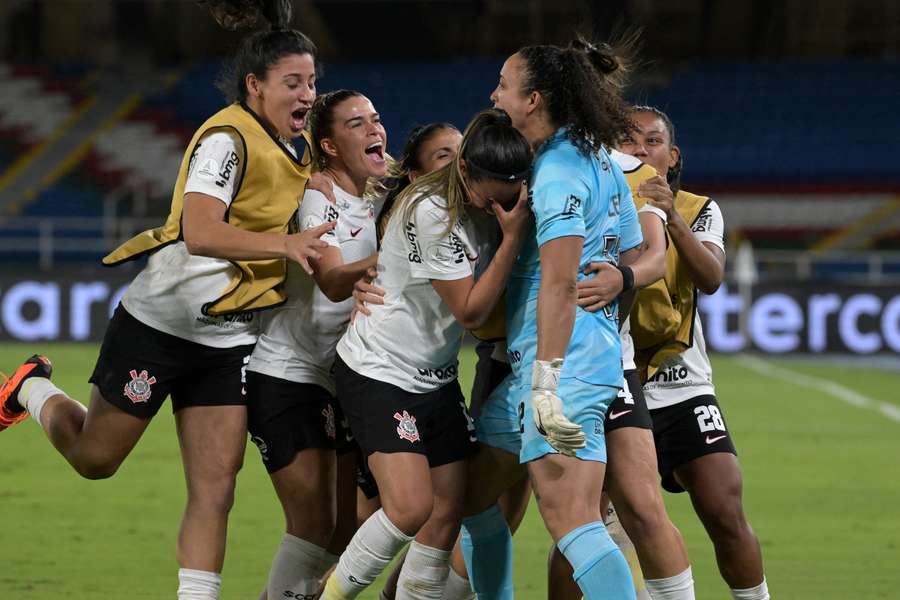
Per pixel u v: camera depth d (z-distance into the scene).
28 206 87.44
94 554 21.58
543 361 13.30
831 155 92.69
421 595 15.24
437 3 104.06
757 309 66.75
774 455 34.56
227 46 16.64
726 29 102.25
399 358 15.00
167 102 96.38
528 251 14.20
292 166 15.59
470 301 14.09
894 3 101.06
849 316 66.12
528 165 13.85
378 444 14.81
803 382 54.12
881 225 87.12
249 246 14.73
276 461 16.03
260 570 20.58
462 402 15.54
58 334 67.00
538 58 14.05
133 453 33.69
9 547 22.06
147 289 15.91
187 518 15.62
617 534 16.64
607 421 14.41
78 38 105.38
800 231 86.62
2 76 98.38
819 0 101.44
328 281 15.48
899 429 40.06
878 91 96.75
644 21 96.88
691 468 16.09
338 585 14.91
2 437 36.59
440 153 16.55
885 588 19.97
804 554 22.53
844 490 29.30
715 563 21.78
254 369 16.14
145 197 88.19
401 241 14.78
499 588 15.96
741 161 92.44
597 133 14.02
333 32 107.12
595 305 13.81
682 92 96.94
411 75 99.31
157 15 105.12
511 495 16.70
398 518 14.52
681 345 16.17
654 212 15.05
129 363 15.95
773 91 96.88
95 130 93.81
